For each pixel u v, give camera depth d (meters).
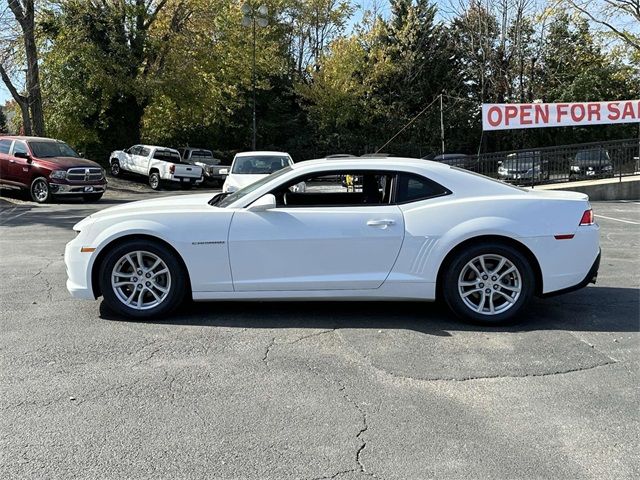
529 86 36.69
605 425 3.31
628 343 4.70
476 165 20.05
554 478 2.79
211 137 37.88
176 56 28.45
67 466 2.88
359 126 39.84
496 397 3.68
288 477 2.79
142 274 5.23
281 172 5.56
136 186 26.06
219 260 5.08
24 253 8.74
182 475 2.80
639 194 18.31
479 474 2.82
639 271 7.43
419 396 3.69
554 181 19.25
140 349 4.51
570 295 6.25
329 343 4.67
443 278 5.14
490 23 35.09
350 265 5.08
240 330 4.99
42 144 18.28
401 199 5.21
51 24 27.12
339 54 37.50
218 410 3.48
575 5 28.19
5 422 3.32
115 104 30.05
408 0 39.66
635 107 19.05
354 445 3.08
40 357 4.33
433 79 39.41
